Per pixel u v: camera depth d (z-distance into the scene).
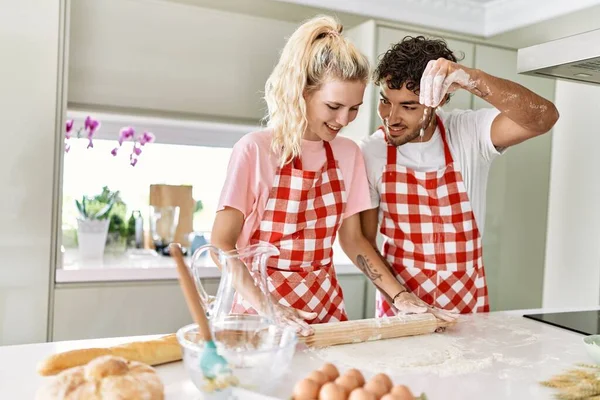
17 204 2.19
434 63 1.52
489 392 1.01
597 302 2.92
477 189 1.84
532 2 2.75
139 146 2.92
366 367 1.13
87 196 2.84
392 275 1.64
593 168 2.96
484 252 3.04
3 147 2.16
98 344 1.22
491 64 2.94
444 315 1.45
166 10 2.59
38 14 2.18
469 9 2.95
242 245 1.54
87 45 2.48
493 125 1.74
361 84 1.43
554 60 1.67
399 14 2.79
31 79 2.18
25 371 1.04
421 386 1.04
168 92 2.62
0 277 2.18
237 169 1.48
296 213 1.52
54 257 2.25
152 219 2.88
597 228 2.93
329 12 2.67
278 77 1.48
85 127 2.66
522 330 1.46
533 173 3.13
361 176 1.67
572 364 1.18
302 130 1.49
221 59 2.71
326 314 1.56
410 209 1.79
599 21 2.71
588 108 2.98
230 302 1.10
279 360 0.93
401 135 1.74
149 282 2.38
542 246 3.19
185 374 1.07
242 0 2.53
